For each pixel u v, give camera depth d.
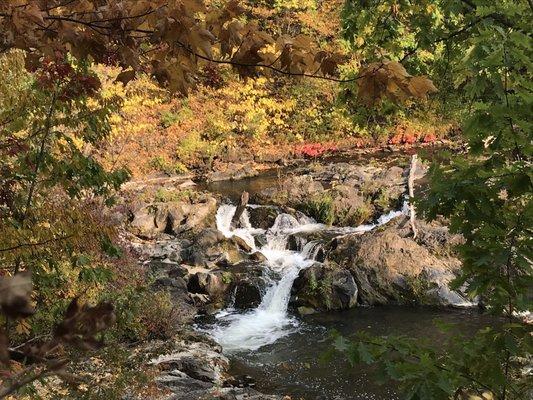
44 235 2.99
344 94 3.50
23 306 0.57
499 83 2.05
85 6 1.69
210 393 6.33
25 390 2.43
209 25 1.75
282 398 6.48
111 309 0.77
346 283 9.82
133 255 9.71
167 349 6.17
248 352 8.18
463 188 2.02
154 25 1.63
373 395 6.70
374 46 4.09
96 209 5.87
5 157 3.26
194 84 1.95
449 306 9.34
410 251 10.12
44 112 3.29
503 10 2.26
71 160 3.42
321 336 8.70
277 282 10.27
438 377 1.94
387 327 8.85
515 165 1.96
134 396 4.80
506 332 2.03
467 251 2.07
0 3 1.53
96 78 3.15
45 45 1.76
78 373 4.13
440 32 3.54
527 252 1.92
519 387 2.06
